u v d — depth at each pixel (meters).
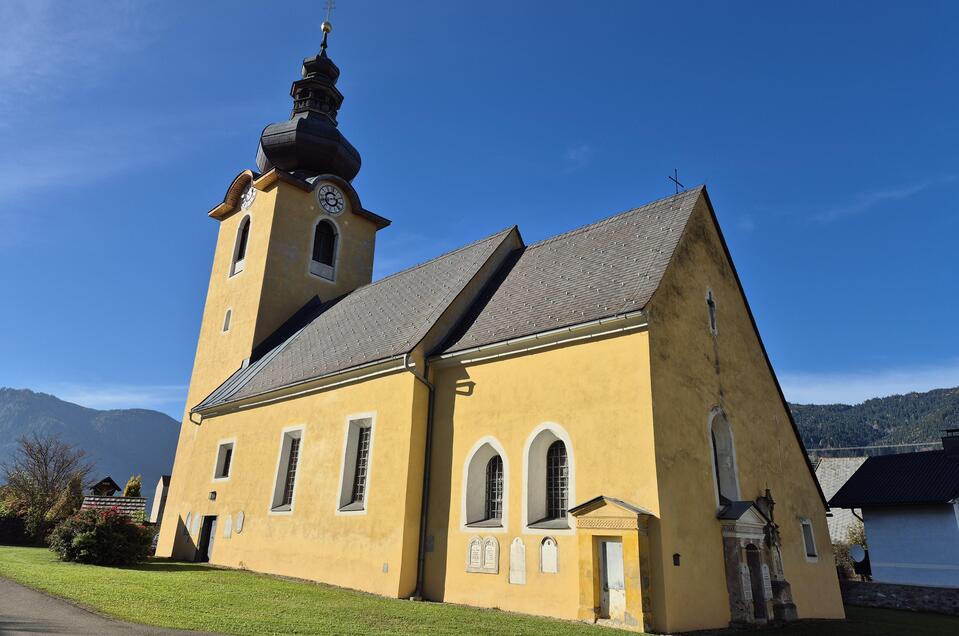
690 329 15.79
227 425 25.80
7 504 33.22
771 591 15.37
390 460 17.55
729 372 17.31
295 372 23.38
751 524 15.29
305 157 33.56
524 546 14.48
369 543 17.33
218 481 25.05
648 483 12.95
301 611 12.03
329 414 20.53
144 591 13.39
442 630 10.72
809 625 15.62
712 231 18.39
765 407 19.05
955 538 27.70
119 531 19.94
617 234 18.78
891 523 29.69
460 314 19.72
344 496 18.89
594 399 14.31
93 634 8.62
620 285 15.83
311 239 31.94
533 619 12.83
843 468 46.19
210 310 33.00
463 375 17.39
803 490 19.92
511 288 19.64
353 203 33.97
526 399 15.62
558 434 14.73
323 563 18.69
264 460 22.89
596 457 13.91
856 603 26.91
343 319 26.06
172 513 28.89
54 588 12.94
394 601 14.91
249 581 17.17
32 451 45.00
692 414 14.84
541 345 15.68
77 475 40.59
